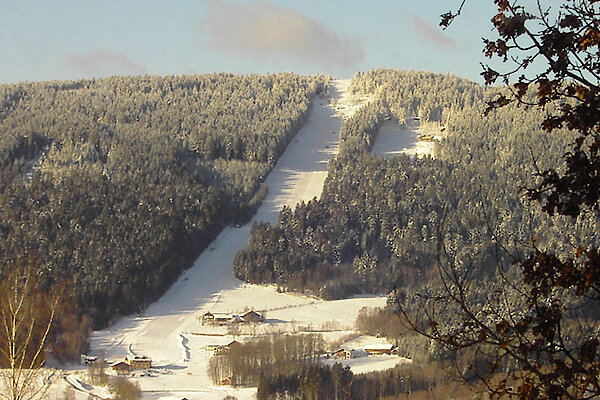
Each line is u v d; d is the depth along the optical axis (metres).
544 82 19.55
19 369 43.12
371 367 163.50
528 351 17.97
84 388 165.62
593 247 18.08
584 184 18.86
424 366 111.44
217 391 165.12
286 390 137.88
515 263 19.08
